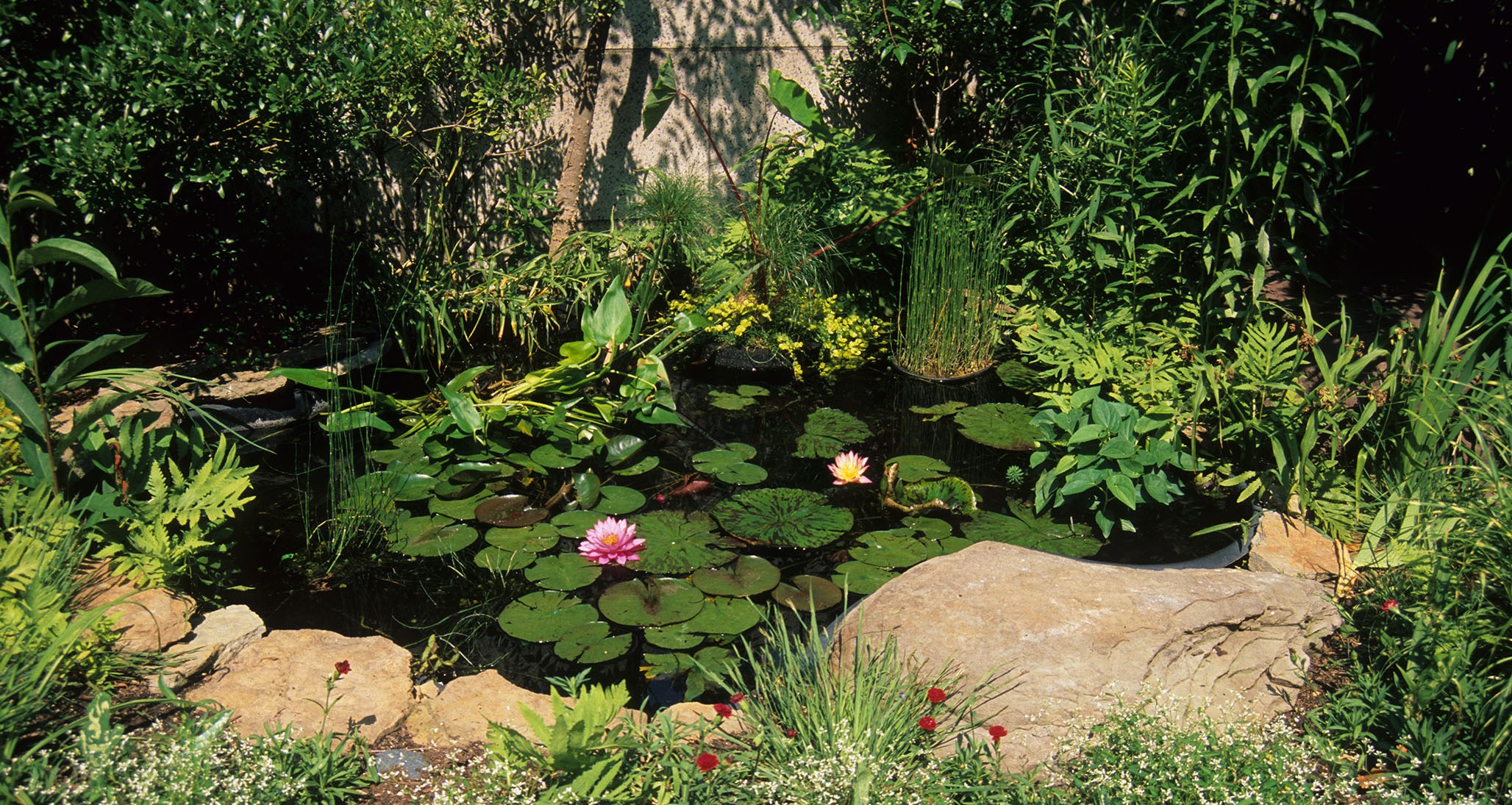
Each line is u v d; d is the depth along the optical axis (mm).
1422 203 5629
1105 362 4117
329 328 4992
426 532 3508
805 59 6023
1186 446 3910
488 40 5793
